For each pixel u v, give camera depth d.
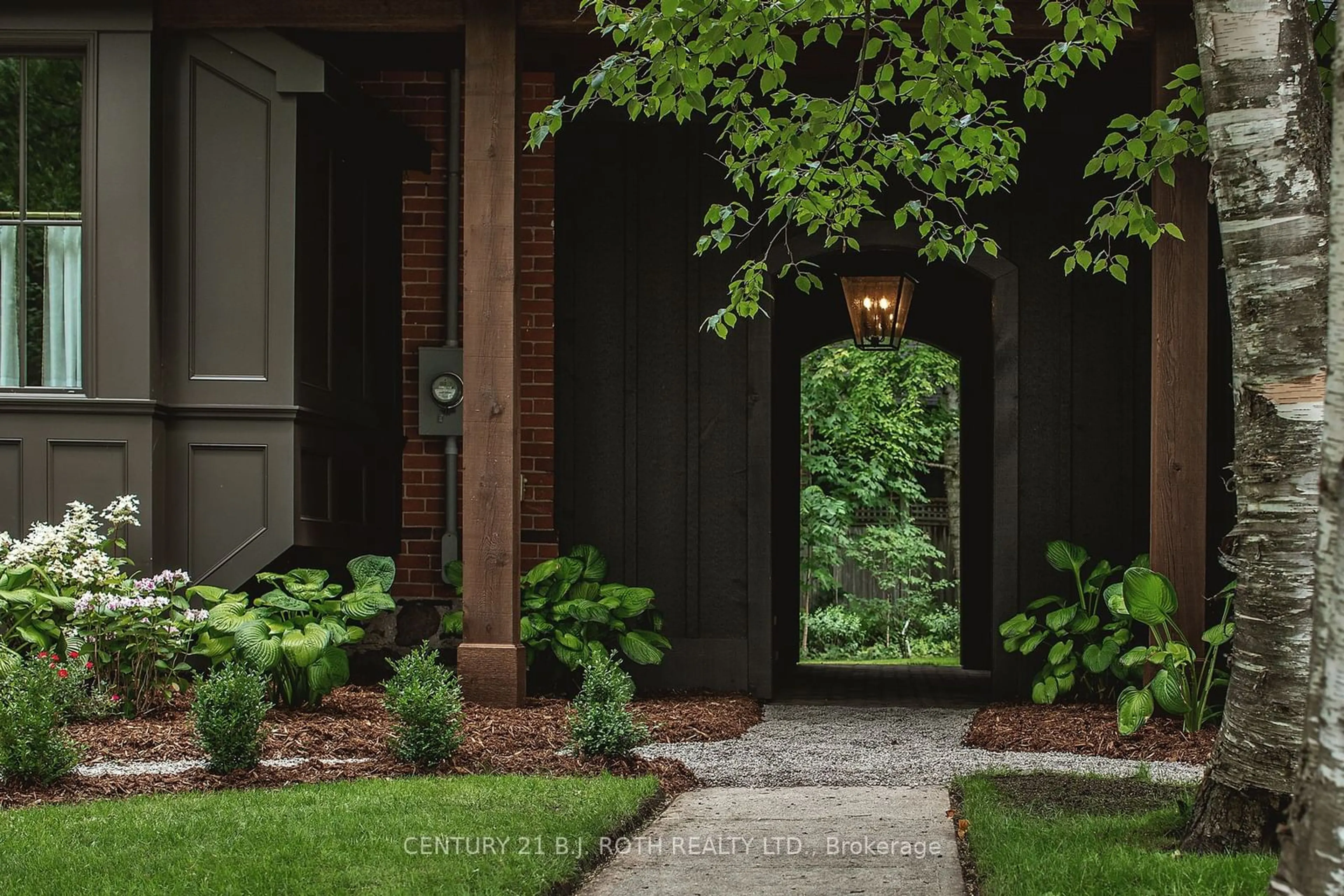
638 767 6.01
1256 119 4.19
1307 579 4.20
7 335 7.79
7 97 7.80
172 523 7.79
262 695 5.86
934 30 5.67
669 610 9.28
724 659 9.23
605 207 9.37
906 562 18.14
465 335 7.58
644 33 5.72
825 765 6.49
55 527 7.47
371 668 8.86
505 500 7.56
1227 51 4.23
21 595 6.95
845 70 8.73
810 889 4.10
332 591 7.38
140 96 7.70
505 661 7.50
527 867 4.14
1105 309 9.06
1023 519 9.05
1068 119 9.09
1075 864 4.07
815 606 18.42
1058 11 6.10
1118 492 9.02
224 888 3.89
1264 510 4.26
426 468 9.35
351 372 8.66
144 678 7.15
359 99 8.38
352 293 8.67
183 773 5.68
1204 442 7.32
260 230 7.82
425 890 3.88
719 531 9.28
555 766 5.99
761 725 7.95
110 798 5.29
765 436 9.26
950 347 12.39
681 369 9.33
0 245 7.79
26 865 4.13
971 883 4.16
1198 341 7.33
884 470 18.36
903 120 9.19
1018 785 5.61
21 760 5.40
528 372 9.27
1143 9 7.41
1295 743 4.20
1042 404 9.08
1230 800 4.30
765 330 9.29
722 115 6.36
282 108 7.82
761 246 9.33
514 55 7.59
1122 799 5.28
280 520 7.74
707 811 5.30
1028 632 8.72
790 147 6.34
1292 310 4.19
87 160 7.72
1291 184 4.18
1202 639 7.24
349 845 4.36
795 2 5.75
